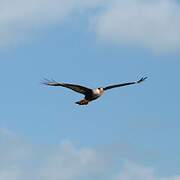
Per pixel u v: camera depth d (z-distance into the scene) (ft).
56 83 77.10
